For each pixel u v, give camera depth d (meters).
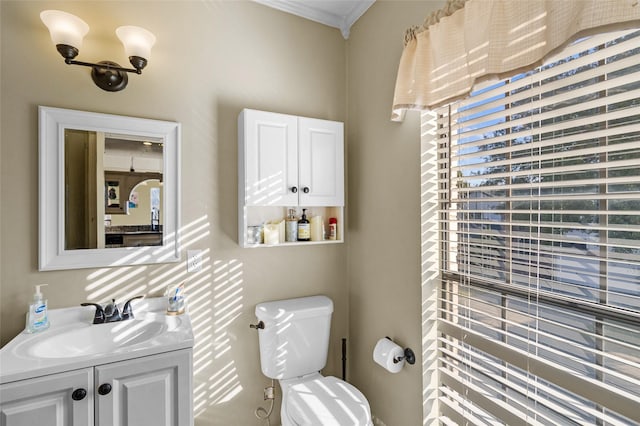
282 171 1.61
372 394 1.74
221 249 1.65
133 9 1.48
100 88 1.41
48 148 1.32
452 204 1.35
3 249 1.26
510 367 1.14
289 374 1.61
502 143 1.15
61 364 1.00
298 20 1.85
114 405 1.07
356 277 1.89
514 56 0.91
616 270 0.85
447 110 1.33
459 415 1.28
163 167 1.52
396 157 1.54
